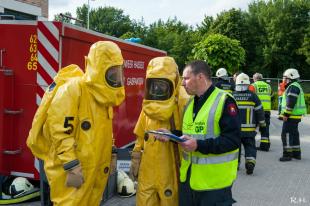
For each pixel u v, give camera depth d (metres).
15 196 5.22
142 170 3.87
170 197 3.81
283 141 9.02
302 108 8.92
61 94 3.33
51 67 4.97
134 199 5.77
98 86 3.38
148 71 3.75
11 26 5.10
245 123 7.67
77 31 5.23
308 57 46.66
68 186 3.33
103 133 3.52
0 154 5.09
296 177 7.50
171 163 3.80
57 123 3.27
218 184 3.24
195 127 3.26
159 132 3.20
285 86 9.26
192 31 58.88
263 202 5.95
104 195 5.47
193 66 3.25
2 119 5.07
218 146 3.10
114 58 3.41
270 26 50.44
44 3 13.37
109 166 3.73
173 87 3.69
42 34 4.96
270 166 8.43
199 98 3.31
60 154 3.28
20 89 5.14
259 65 51.25
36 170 5.18
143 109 3.75
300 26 50.34
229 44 24.30
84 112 3.40
